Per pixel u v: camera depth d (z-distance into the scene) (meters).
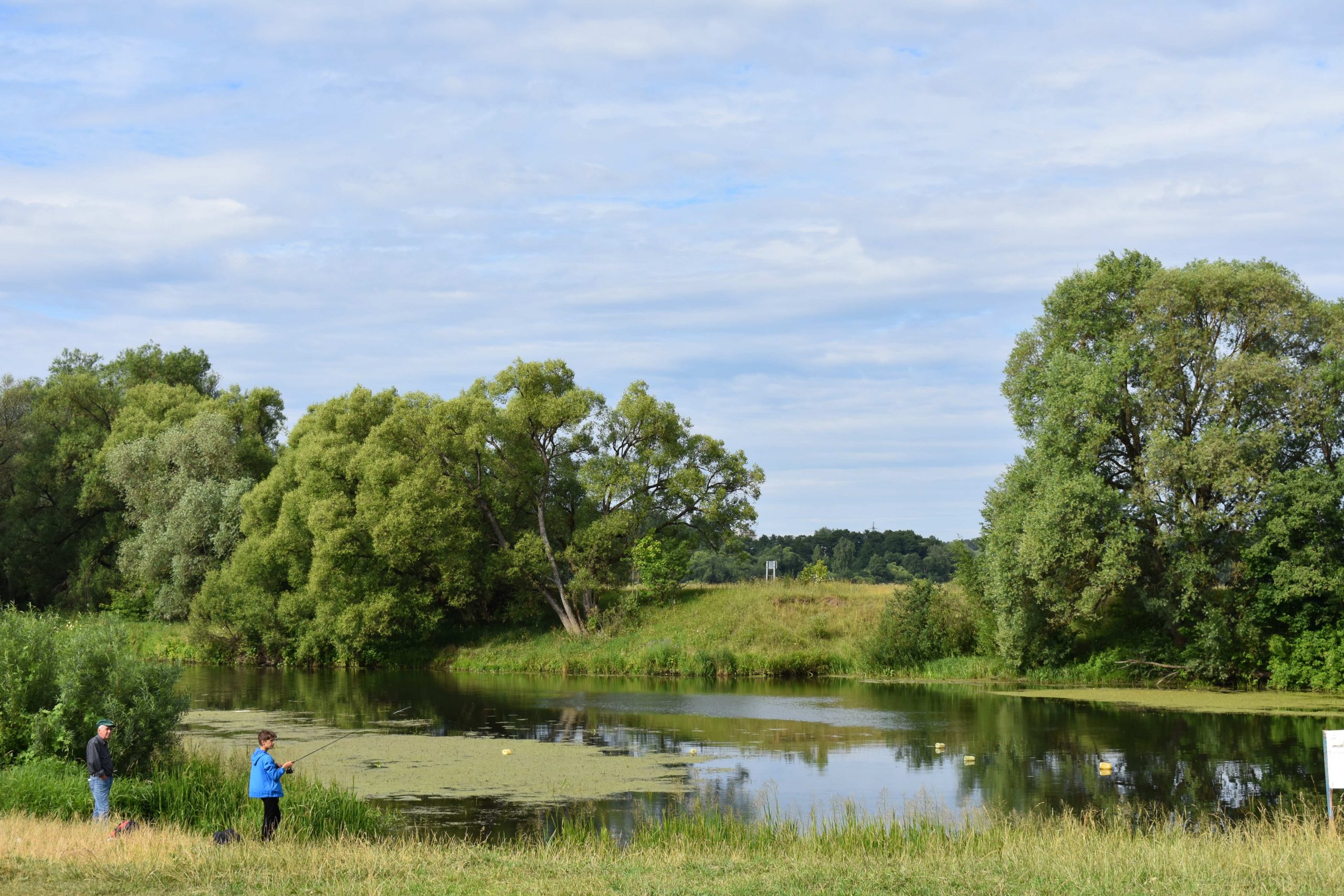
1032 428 42.03
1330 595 35.50
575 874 12.20
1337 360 36.31
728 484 55.19
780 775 22.64
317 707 35.06
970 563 44.88
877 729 29.11
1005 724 29.61
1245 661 36.78
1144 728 28.59
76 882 11.58
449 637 54.22
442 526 50.44
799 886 11.41
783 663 44.59
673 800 20.12
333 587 50.78
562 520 55.66
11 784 16.67
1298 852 12.51
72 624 22.00
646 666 45.94
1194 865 11.92
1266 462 35.62
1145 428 39.03
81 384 74.50
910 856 13.79
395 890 11.22
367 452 52.41
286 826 16.09
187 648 54.59
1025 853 13.23
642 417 53.09
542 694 38.69
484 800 20.06
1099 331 40.75
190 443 63.12
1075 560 37.12
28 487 70.50
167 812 17.09
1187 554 36.62
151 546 59.16
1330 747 14.31
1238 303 36.69
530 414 52.34
